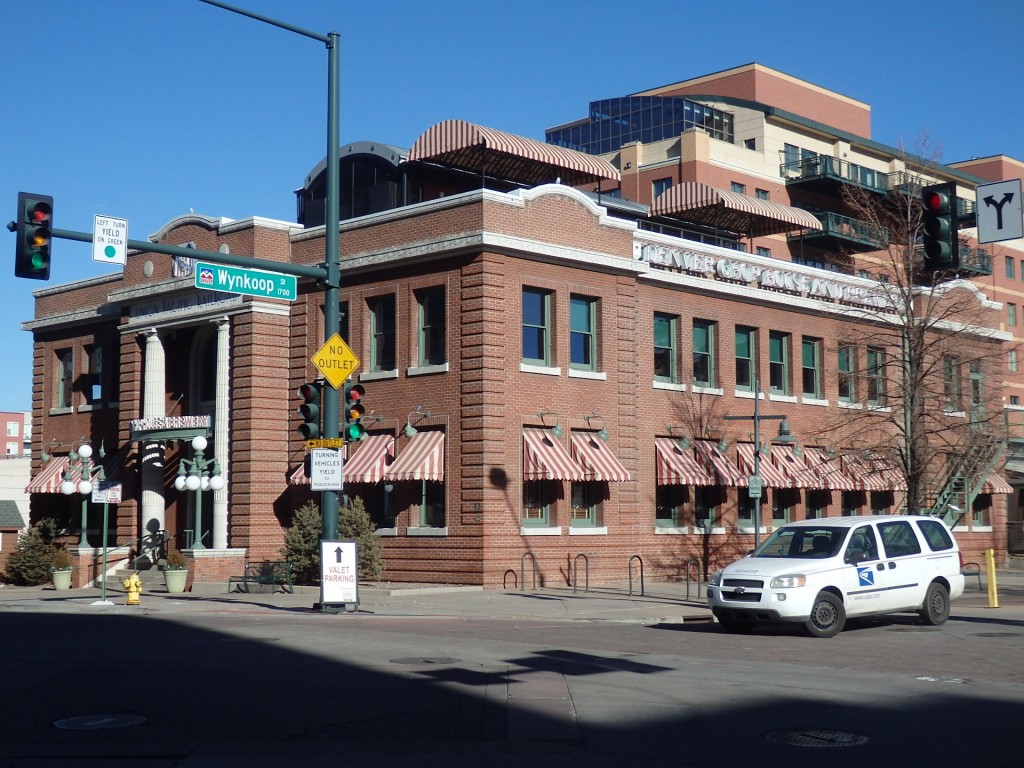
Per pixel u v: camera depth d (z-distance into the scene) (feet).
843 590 66.03
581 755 32.99
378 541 109.60
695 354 128.77
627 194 220.43
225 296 123.54
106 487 93.66
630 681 45.65
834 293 143.13
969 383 133.80
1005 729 36.83
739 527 129.90
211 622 74.18
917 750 33.81
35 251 63.10
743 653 55.88
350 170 152.15
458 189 144.77
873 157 242.17
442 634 64.64
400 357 112.16
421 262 110.83
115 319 141.90
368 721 37.58
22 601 98.17
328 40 78.43
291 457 121.29
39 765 31.42
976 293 148.15
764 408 134.00
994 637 65.26
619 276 117.19
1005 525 167.02
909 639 64.03
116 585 122.42
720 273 129.49
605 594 97.96
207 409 131.23
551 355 111.24
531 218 109.70
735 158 216.95
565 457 108.68
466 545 104.73
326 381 78.28
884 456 120.78
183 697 41.91
